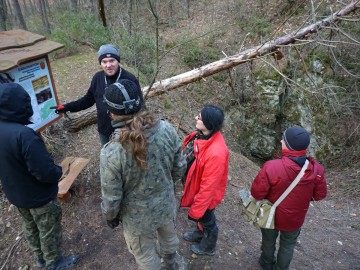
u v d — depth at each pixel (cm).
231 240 336
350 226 437
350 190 552
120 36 801
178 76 498
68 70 664
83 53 766
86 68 673
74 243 304
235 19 1014
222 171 230
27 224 247
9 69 256
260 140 838
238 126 841
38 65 304
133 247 204
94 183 370
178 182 391
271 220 238
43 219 237
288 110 798
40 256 271
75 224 322
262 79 809
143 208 184
